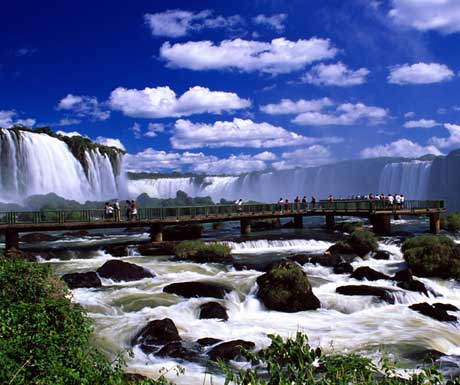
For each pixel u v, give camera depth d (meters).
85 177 66.88
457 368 12.46
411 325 16.66
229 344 13.66
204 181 101.56
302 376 6.73
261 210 42.41
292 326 16.55
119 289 20.11
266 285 19.11
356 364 7.00
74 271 24.06
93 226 30.75
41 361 7.94
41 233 39.97
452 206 77.00
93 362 9.02
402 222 50.28
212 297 18.78
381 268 25.23
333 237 36.06
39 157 58.53
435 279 23.12
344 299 18.92
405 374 12.04
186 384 11.45
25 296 11.05
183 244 28.06
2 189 54.19
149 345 13.99
